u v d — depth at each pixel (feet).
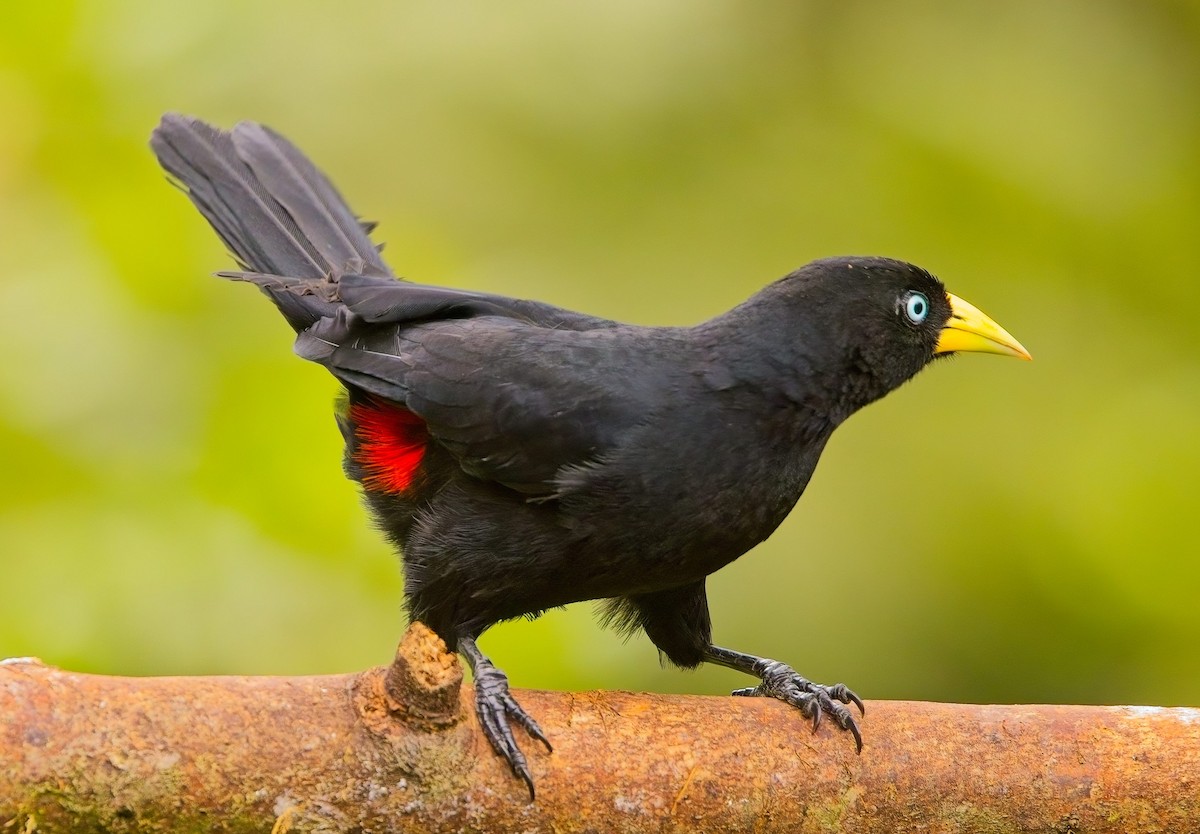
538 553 29.71
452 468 31.01
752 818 25.98
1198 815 26.21
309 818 24.11
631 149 42.68
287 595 33.37
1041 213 42.52
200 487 33.47
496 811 24.95
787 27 44.29
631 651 34.37
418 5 42.27
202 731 23.89
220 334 35.19
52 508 32.94
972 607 40.32
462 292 32.94
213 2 39.47
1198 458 40.78
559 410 29.53
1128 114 44.04
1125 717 26.78
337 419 33.30
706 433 29.60
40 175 36.70
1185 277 42.60
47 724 23.41
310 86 41.42
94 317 34.37
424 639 24.36
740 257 42.06
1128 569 40.22
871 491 41.01
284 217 36.22
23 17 37.32
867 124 43.47
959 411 42.04
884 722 26.76
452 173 42.04
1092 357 42.32
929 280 32.32
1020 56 44.37
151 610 32.78
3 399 33.32
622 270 41.81
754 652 39.24
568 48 42.68
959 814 26.35
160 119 36.76
